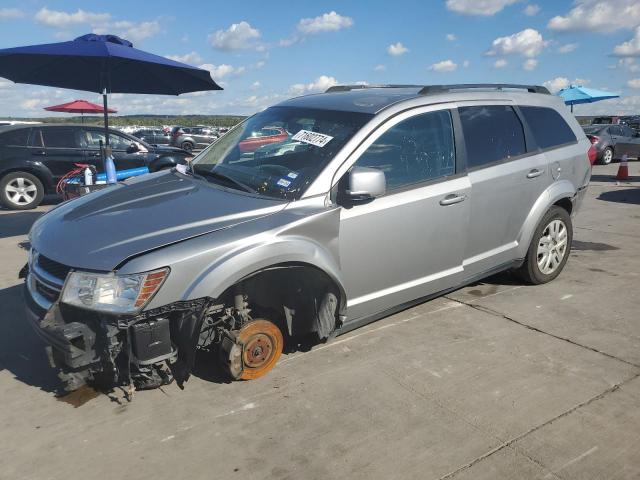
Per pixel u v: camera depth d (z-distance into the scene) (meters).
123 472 2.60
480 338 4.05
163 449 2.77
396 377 3.47
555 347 3.91
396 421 3.01
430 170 3.96
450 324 4.29
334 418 3.03
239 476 2.58
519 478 2.56
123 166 10.55
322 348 3.87
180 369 2.96
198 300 2.89
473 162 4.26
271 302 3.44
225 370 3.33
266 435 2.88
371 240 3.62
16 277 5.43
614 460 2.69
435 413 3.08
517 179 4.56
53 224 3.40
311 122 3.94
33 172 9.94
